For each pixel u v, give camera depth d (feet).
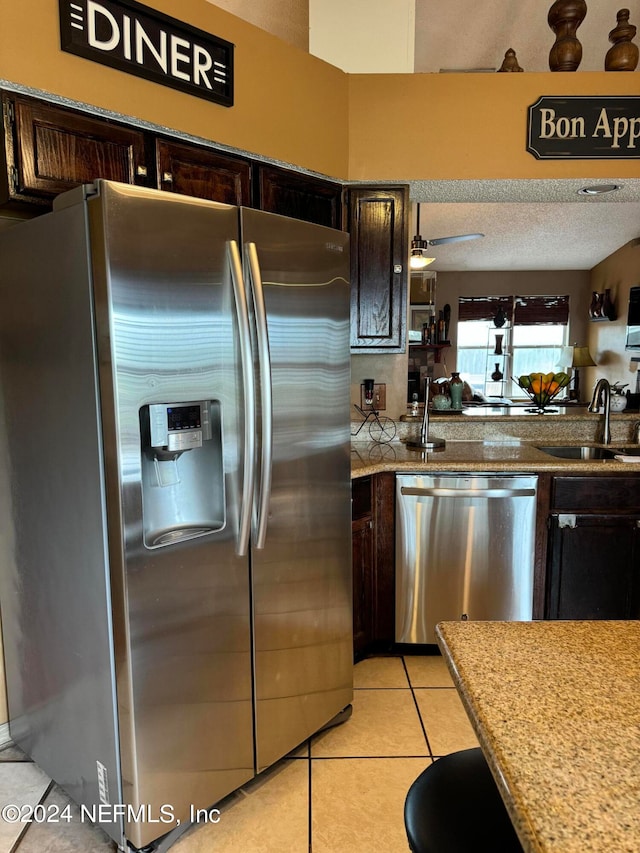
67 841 5.27
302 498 6.01
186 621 5.01
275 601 5.81
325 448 6.27
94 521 4.72
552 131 8.25
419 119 8.26
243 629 5.51
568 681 2.74
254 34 7.09
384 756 6.37
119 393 4.42
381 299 8.55
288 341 5.69
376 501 8.30
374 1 8.73
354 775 6.07
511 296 27.02
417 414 10.88
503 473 8.20
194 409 5.01
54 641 5.44
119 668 4.70
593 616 8.46
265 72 7.25
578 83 8.20
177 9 6.30
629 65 8.29
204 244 4.88
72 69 5.58
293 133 7.62
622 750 2.23
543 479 8.24
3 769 6.18
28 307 5.14
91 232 4.36
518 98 8.22
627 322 22.77
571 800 1.96
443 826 2.85
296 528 5.97
